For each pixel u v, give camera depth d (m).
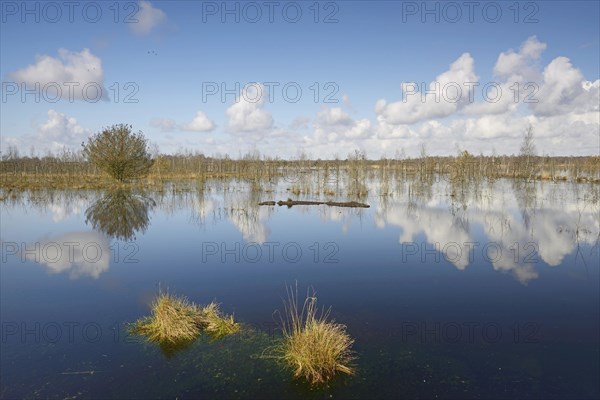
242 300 10.18
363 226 20.73
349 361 7.11
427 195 34.97
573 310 9.48
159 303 8.52
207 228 20.42
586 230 18.69
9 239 17.69
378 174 63.97
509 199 31.08
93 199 31.94
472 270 12.84
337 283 11.61
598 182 45.81
